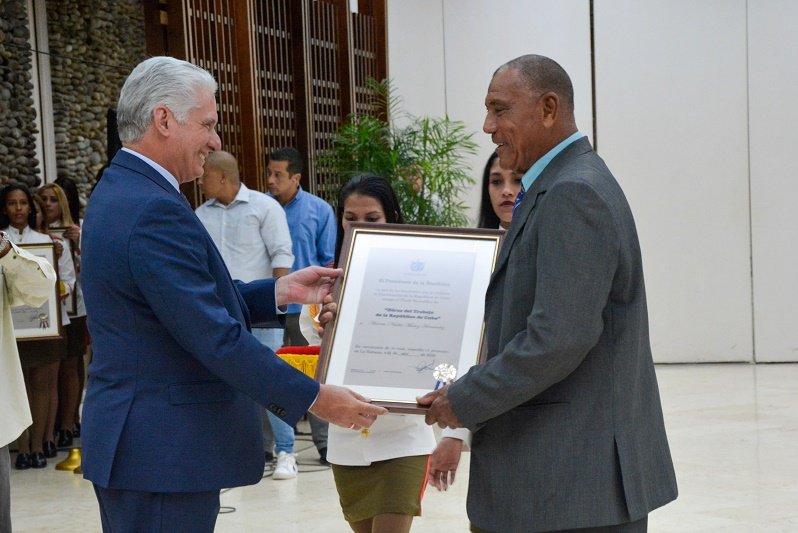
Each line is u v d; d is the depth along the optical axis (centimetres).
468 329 299
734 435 740
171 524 276
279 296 333
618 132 1134
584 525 253
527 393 250
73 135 884
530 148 270
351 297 306
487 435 268
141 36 966
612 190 257
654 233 1131
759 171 1116
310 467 679
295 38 971
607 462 255
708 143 1120
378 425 341
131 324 273
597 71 1135
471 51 1157
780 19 1103
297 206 742
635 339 260
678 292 1132
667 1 1117
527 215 264
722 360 1130
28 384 698
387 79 1107
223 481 278
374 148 914
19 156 815
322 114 1012
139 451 271
